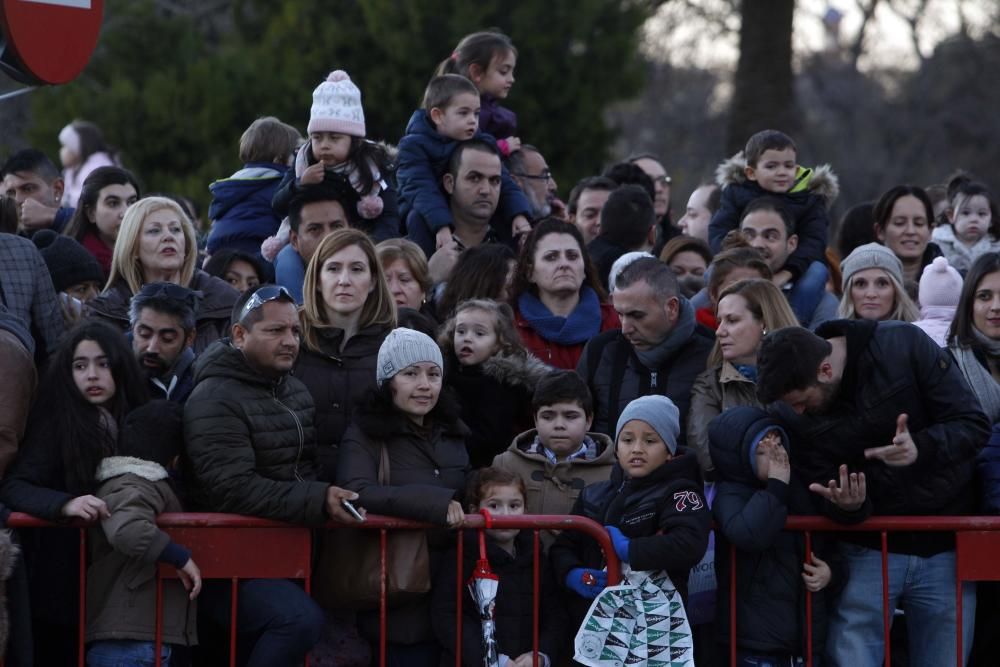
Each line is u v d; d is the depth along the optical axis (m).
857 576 16.52
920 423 15.93
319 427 16.95
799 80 97.56
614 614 15.66
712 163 92.38
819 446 16.08
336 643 16.53
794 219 22.61
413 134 22.38
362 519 15.34
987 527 16.12
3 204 19.06
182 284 19.09
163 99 52.75
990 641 17.17
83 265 19.36
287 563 15.53
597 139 53.12
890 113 93.50
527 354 18.42
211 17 69.75
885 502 16.22
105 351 15.55
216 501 15.38
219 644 16.84
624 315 18.12
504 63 24.17
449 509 15.52
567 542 16.48
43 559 15.77
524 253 20.06
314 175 20.31
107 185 21.92
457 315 18.41
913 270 24.31
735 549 16.22
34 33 18.05
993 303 17.95
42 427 15.39
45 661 16.25
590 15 52.00
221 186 22.84
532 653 16.08
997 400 17.86
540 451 17.39
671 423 16.02
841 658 16.56
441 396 16.73
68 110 53.16
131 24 57.09
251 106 52.59
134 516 14.91
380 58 52.81
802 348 15.67
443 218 21.75
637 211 22.64
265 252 21.44
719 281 19.73
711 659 16.98
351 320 17.31
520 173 24.34
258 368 15.73
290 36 53.91
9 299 16.61
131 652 15.37
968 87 93.06
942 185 29.28
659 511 15.83
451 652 16.14
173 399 16.86
